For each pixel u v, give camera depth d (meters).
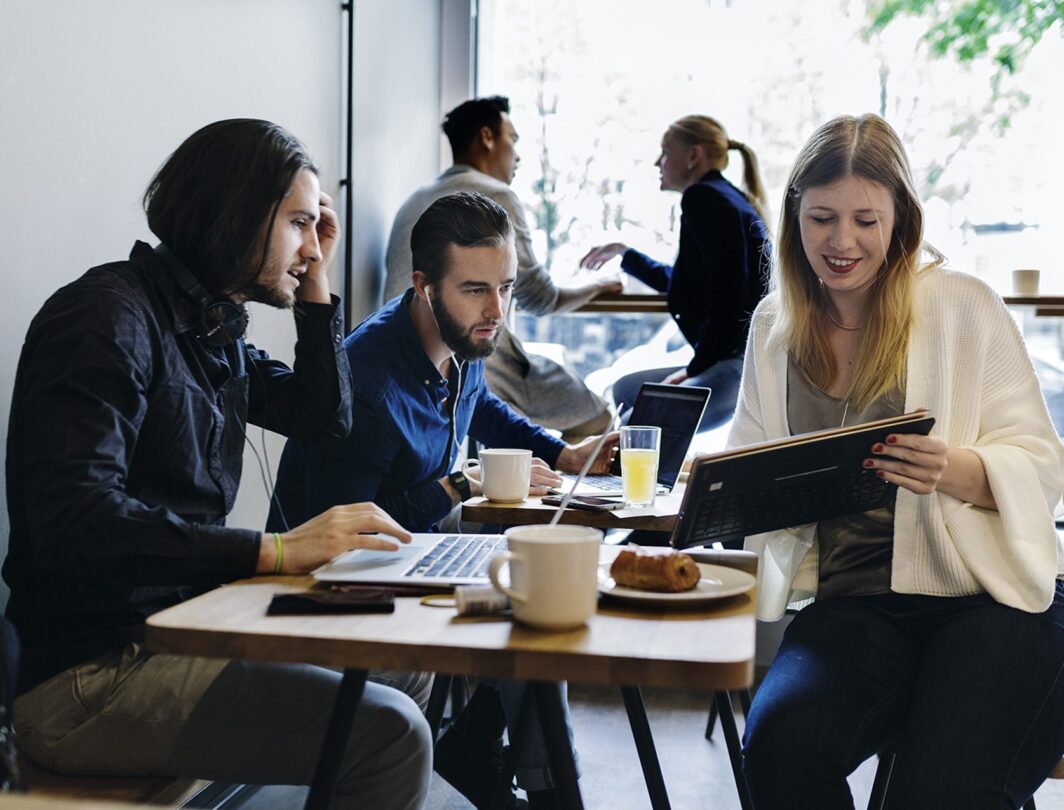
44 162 1.81
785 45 3.38
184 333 1.51
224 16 2.39
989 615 1.58
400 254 3.20
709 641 1.03
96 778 1.41
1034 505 1.60
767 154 3.42
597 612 1.14
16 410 1.43
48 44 1.81
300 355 1.81
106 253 1.99
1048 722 1.47
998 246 3.26
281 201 1.53
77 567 1.27
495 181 3.22
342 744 1.10
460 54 3.65
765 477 1.39
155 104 2.13
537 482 2.10
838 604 1.70
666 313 3.47
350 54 3.04
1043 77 3.19
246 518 2.54
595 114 3.53
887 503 1.56
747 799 1.96
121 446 1.33
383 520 1.36
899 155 1.72
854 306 1.79
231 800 2.38
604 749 2.73
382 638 1.03
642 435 1.90
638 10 3.48
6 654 0.95
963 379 1.72
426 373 2.12
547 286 3.27
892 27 3.29
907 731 1.49
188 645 1.06
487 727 1.95
